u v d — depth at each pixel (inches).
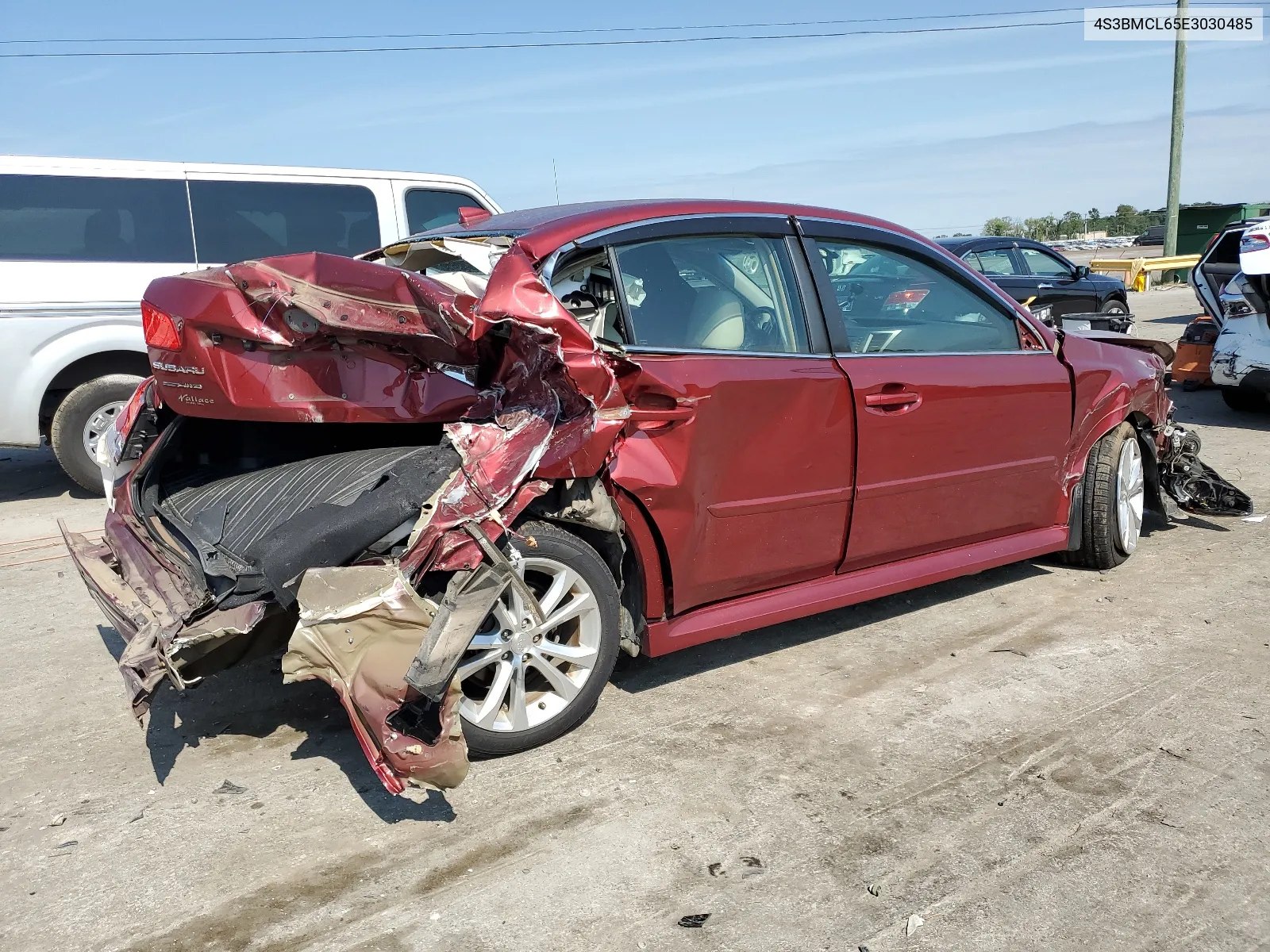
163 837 111.9
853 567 159.2
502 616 122.0
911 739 132.4
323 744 134.0
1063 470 185.9
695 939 94.2
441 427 141.3
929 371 159.8
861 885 102.0
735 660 159.0
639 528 131.0
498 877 103.8
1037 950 92.7
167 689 151.9
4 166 264.8
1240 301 354.3
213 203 296.2
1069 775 122.9
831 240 156.5
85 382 279.1
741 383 136.6
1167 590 188.9
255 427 151.6
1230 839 109.4
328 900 100.3
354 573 107.3
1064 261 504.7
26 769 128.3
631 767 125.3
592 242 132.3
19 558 226.2
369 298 115.0
